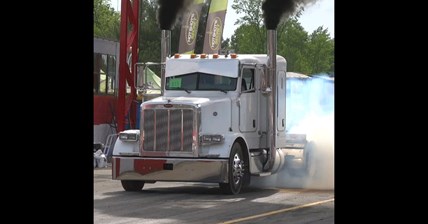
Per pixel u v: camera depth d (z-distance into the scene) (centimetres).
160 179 1652
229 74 1738
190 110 1641
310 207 1410
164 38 1998
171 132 1648
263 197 1606
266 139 1812
